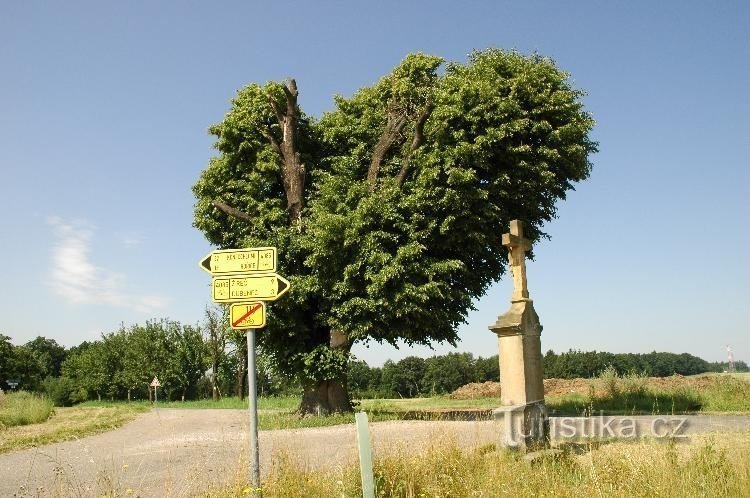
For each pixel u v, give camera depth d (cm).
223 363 5400
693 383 2564
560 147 2195
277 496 700
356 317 2005
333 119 2512
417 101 2300
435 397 3950
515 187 2181
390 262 1955
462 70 2306
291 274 2125
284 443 1097
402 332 2030
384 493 717
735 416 1814
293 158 2258
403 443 944
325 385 2178
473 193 2047
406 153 2234
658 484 759
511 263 1141
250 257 756
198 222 2466
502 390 1082
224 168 2388
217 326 5334
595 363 5825
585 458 950
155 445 1513
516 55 2333
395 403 3372
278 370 2194
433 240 2089
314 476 760
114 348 6838
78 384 7319
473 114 2083
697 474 796
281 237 2117
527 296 1127
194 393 6222
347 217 1958
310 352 2111
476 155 2047
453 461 827
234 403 4066
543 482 792
